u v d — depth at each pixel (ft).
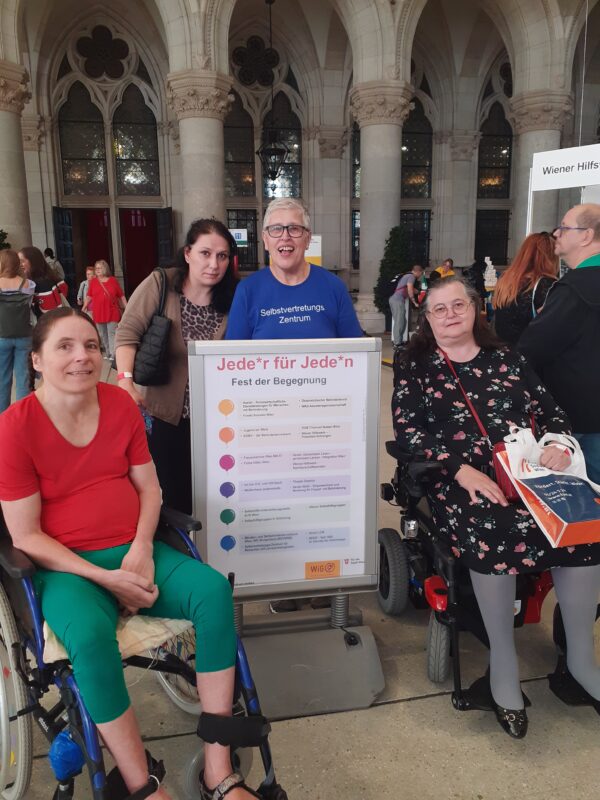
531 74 48.67
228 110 42.70
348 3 44.96
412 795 6.63
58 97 58.59
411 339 9.05
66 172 60.29
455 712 7.96
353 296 64.03
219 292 9.28
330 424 8.13
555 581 7.84
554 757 7.17
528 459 7.63
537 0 46.91
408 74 45.83
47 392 6.48
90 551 6.58
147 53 59.11
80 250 63.36
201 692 5.97
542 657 9.09
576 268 9.08
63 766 5.55
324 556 8.39
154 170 61.62
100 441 6.68
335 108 61.16
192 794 6.28
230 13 41.14
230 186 63.05
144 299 9.08
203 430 7.82
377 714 7.93
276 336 8.67
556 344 8.95
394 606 9.97
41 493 6.48
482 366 8.63
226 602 6.14
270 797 5.84
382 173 46.65
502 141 66.85
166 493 9.50
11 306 18.48
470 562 7.62
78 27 57.82
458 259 66.69
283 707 7.89
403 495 9.66
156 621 6.21
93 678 5.34
